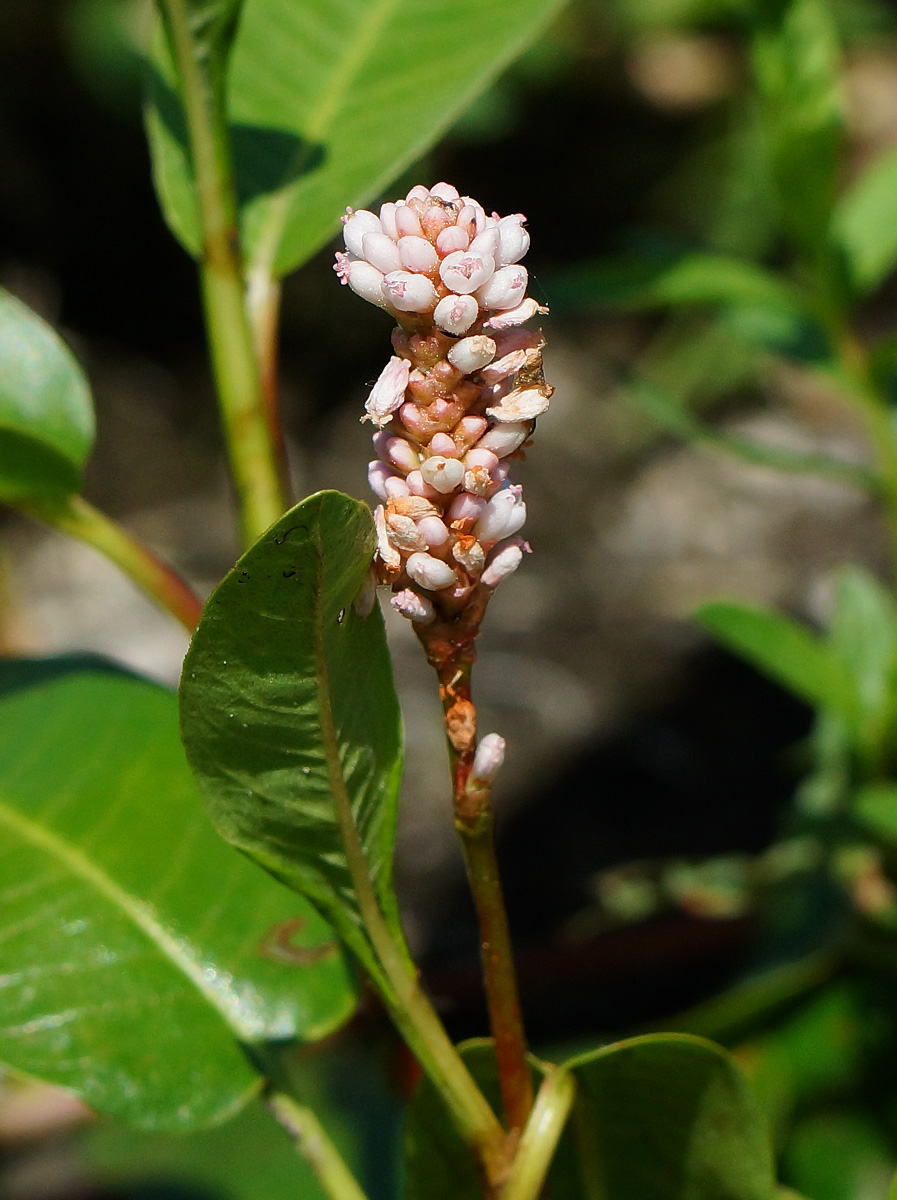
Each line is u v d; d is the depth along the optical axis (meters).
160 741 0.28
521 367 0.22
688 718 0.67
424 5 0.30
